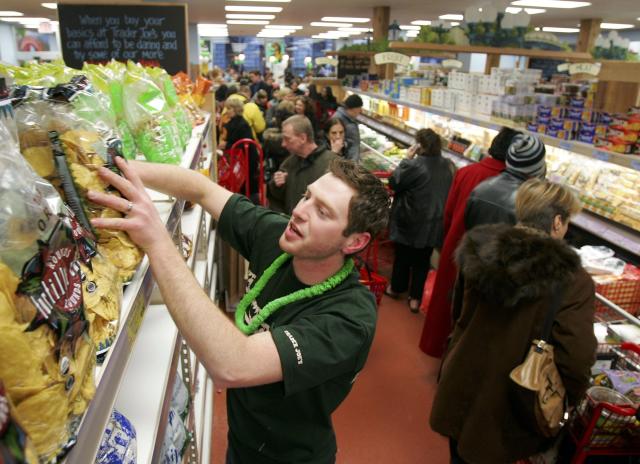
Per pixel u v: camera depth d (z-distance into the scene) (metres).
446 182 3.91
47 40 17.86
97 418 0.63
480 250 1.81
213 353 0.91
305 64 27.05
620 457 2.26
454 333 2.10
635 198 3.33
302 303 1.24
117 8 3.84
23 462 0.42
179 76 3.44
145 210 0.88
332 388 1.26
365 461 2.66
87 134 0.82
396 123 7.66
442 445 2.79
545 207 2.09
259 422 1.30
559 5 8.62
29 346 0.48
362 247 1.21
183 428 1.63
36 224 0.54
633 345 2.22
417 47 4.86
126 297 0.85
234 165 4.10
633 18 10.38
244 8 10.12
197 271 2.52
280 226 1.44
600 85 3.53
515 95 3.93
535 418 1.75
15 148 0.59
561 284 1.69
